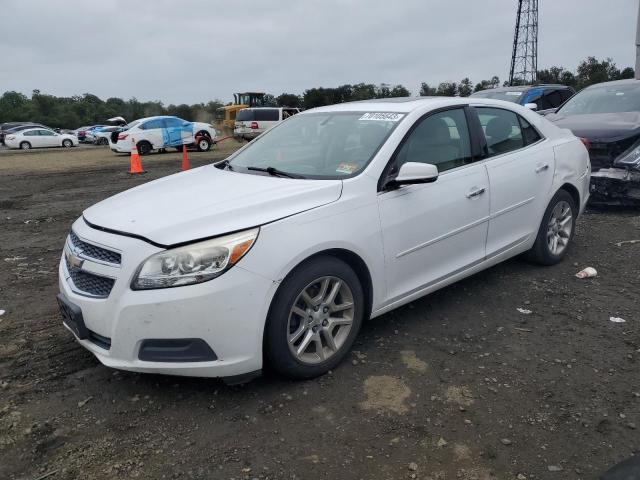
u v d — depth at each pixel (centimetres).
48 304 480
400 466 269
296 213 329
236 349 307
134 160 1577
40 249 671
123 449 285
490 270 535
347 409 315
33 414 315
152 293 297
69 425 304
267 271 309
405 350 382
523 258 548
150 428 301
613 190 738
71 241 355
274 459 275
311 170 394
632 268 538
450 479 260
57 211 948
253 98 4328
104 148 3400
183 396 331
